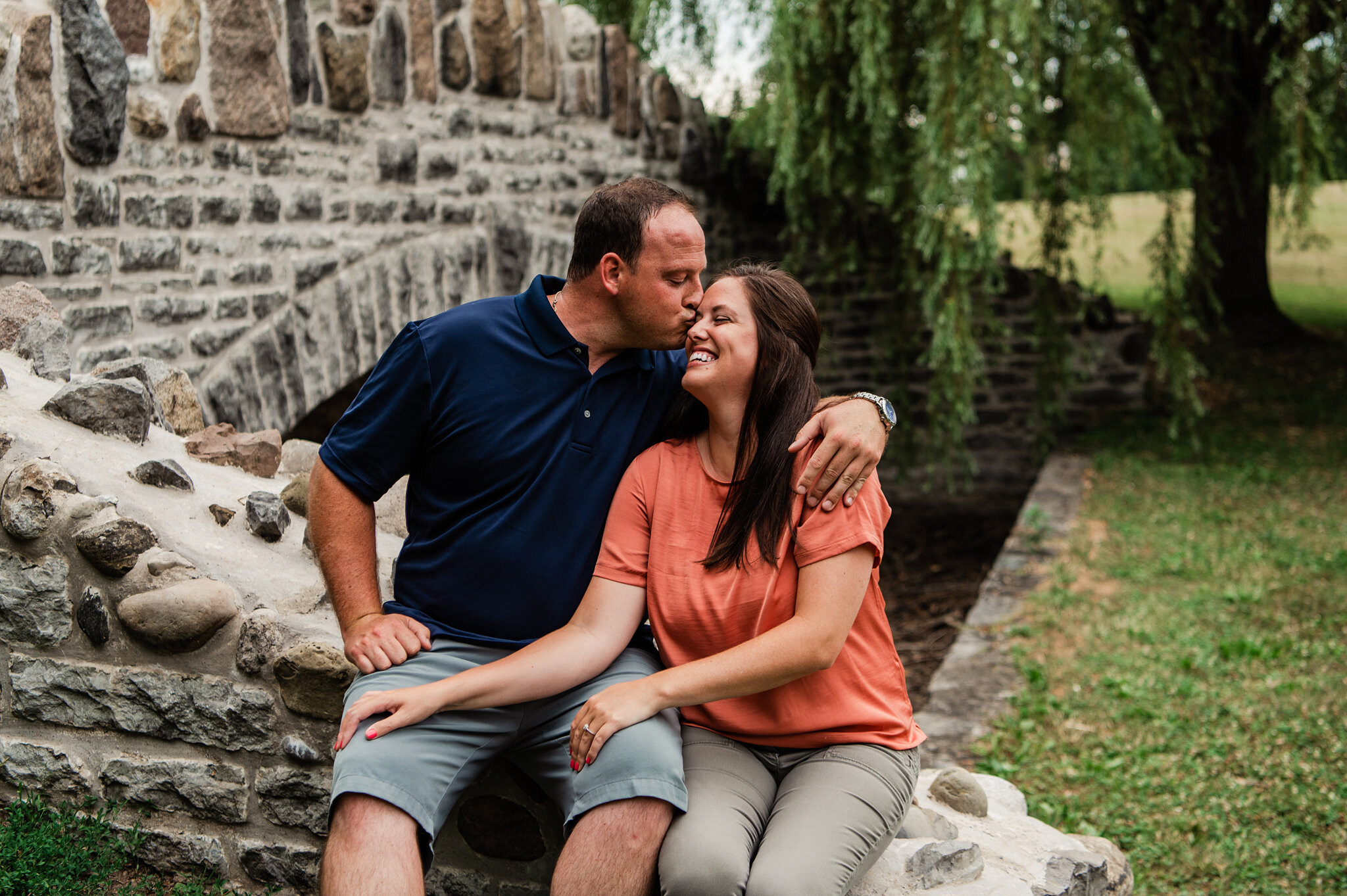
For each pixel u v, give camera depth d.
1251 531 6.52
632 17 8.52
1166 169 8.06
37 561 2.29
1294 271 15.16
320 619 2.30
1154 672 4.60
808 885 1.68
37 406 2.63
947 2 7.04
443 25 5.82
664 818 1.78
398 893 1.69
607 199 2.01
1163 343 8.29
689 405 2.12
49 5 3.79
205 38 4.46
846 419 1.92
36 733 2.37
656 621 2.01
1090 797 3.64
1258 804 3.54
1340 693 4.26
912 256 8.62
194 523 2.45
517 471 2.01
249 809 2.28
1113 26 7.74
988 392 10.08
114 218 4.11
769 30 7.71
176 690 2.27
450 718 1.88
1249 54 8.72
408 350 2.01
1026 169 8.45
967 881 2.13
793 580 1.93
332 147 5.19
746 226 9.62
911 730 2.04
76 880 2.19
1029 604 5.55
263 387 4.84
